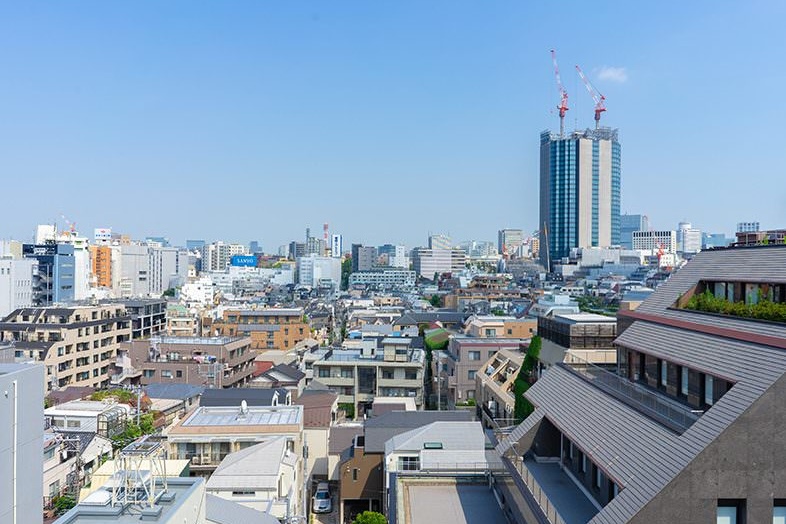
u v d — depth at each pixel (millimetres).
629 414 19516
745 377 16016
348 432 53844
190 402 66125
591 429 20797
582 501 21266
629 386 21344
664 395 21344
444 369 81750
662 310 25906
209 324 125625
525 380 54469
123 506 21266
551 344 51000
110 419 48875
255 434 43969
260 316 120688
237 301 180375
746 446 14508
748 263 23078
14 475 18719
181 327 130500
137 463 23328
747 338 17766
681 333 21625
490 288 188625
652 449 16656
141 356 88438
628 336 25078
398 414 50406
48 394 67375
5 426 18344
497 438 28844
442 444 41344
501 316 107938
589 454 19406
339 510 46875
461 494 28203
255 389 63375
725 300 22812
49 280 143000
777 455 14508
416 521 24984
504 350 71188
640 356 24094
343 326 146375
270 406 50906
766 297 21203
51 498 36062
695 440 15219
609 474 17516
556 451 25516
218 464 42750
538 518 19078
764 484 14438
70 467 39438
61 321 88938
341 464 46625
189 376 75812
